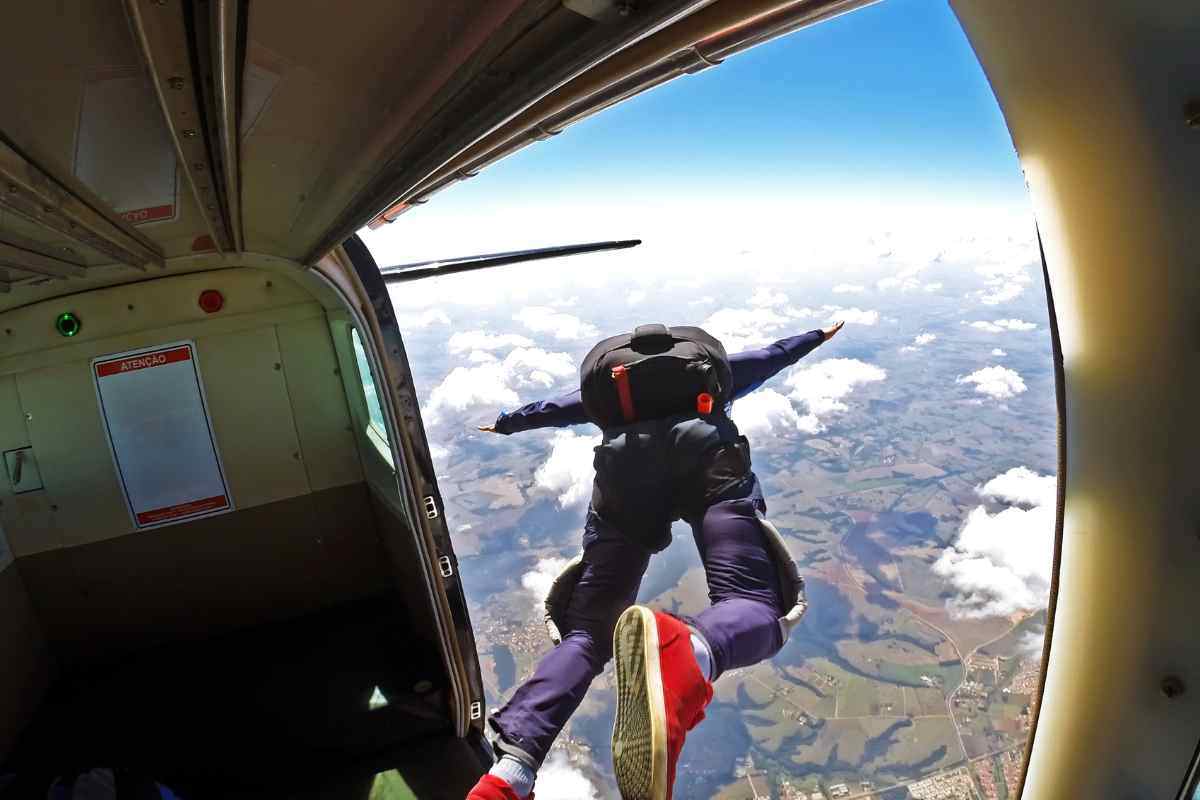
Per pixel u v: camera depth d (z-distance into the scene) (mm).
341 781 4035
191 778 3965
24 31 1243
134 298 4465
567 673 3414
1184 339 1077
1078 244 1137
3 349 4270
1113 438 1192
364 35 1365
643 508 3838
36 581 4547
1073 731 1409
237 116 1678
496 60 1322
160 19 1241
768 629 3264
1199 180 986
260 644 4973
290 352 4828
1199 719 1219
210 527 4879
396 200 2252
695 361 3977
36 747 4168
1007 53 1091
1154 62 966
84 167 2016
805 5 1130
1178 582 1190
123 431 4582
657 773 2447
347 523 5203
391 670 4691
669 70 1436
